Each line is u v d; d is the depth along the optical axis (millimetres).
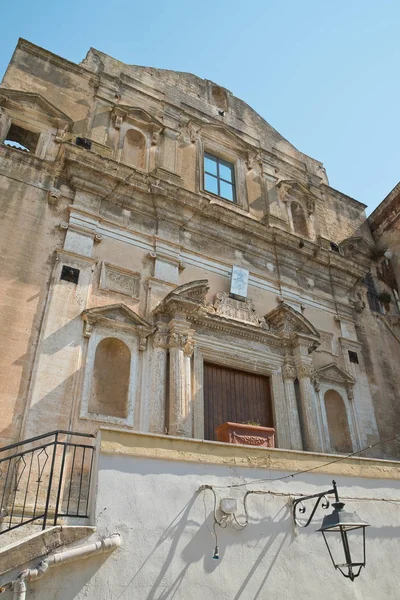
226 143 19641
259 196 19203
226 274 16047
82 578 6312
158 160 17016
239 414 13969
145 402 12305
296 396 14773
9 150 13914
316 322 17312
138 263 14406
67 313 12328
